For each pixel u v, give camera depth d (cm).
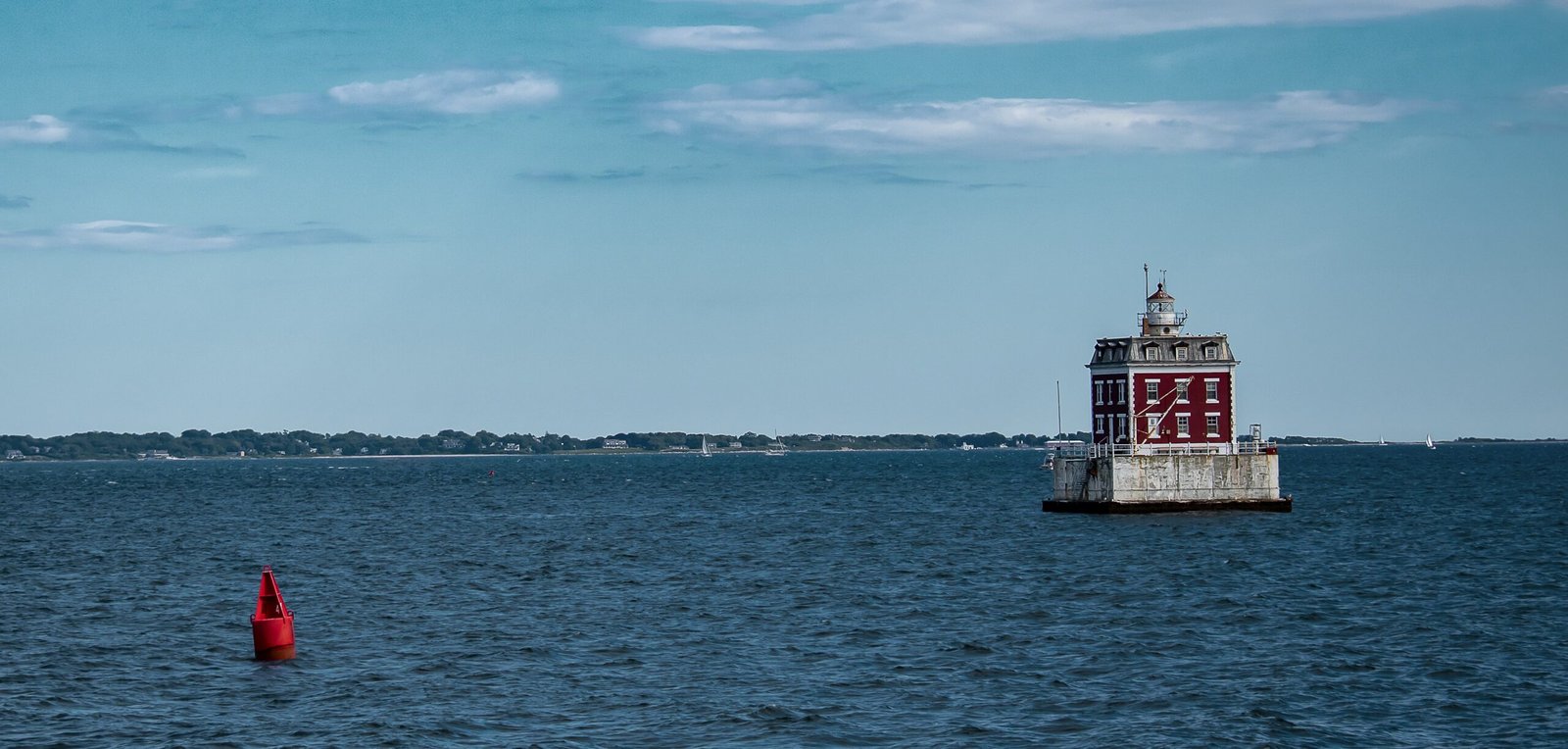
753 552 10594
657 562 9894
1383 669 5622
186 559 10588
